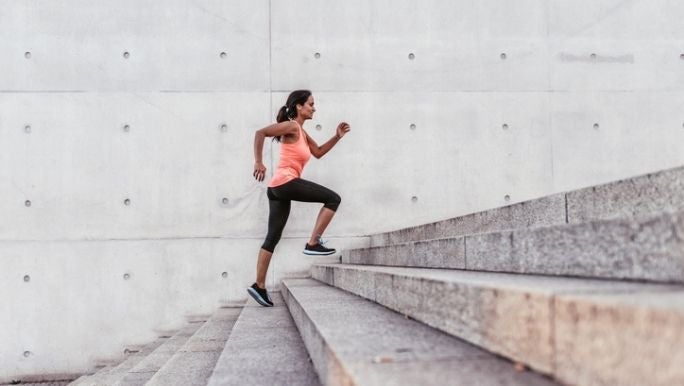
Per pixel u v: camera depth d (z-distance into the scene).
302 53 6.57
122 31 6.48
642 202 2.42
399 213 6.51
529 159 6.59
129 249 6.31
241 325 3.68
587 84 6.68
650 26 6.75
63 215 6.28
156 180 6.38
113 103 6.41
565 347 1.26
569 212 2.91
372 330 2.16
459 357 1.62
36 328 6.18
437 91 6.63
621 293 1.28
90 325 6.23
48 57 6.39
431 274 2.52
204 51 6.52
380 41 6.65
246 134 6.47
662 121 6.68
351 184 6.51
